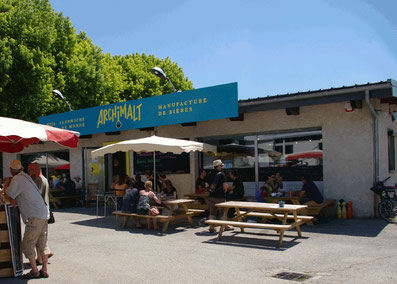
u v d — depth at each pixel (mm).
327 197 10539
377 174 9844
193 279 5230
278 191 11000
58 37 23828
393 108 11562
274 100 10398
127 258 6551
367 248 6734
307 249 6801
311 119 10836
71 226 10367
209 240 7922
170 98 12578
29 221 5441
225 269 5680
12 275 5621
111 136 15766
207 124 12844
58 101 23484
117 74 29797
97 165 16328
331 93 9539
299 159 11141
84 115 15602
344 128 10320
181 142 10328
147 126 13281
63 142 6289
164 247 7355
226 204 8438
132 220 11250
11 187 5402
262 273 5410
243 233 8578
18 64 20562
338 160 10406
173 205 9414
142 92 33906
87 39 27672
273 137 11625
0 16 20125
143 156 14680
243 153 12180
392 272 5223
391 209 9406
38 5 22984
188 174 13375
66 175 17500
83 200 16266
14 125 5629
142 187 11859
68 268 6020
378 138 9914
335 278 5043
